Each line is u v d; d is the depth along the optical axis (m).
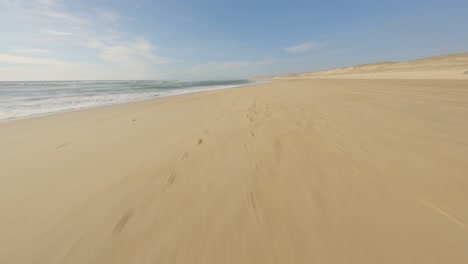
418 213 1.40
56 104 9.53
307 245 1.23
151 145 3.19
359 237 1.26
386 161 2.13
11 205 1.80
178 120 4.98
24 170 2.47
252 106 6.43
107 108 7.91
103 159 2.73
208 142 3.17
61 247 1.35
